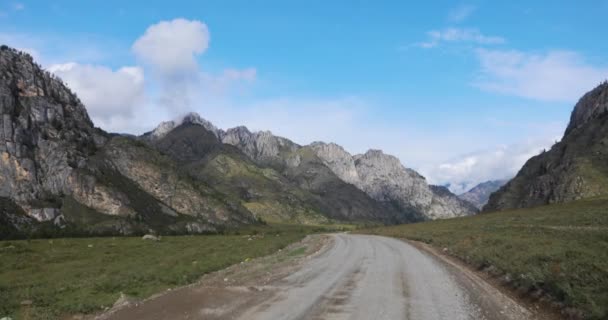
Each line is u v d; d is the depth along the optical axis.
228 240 77.06
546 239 31.98
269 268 30.05
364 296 17.89
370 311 15.05
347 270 27.20
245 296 18.22
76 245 70.69
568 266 19.28
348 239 72.00
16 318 16.61
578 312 14.26
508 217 104.88
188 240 82.31
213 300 17.45
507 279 21.56
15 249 59.50
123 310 16.61
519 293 18.73
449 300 17.08
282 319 13.91
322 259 35.69
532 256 23.77
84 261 45.03
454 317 14.26
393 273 25.38
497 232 50.16
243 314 14.76
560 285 16.41
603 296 14.54
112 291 22.17
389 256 36.72
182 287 22.48
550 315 14.91
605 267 18.19
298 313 14.78
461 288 20.00
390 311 15.05
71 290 23.23
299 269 28.56
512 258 24.86
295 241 71.62
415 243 54.91
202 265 32.22
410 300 17.05
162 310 15.95
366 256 37.16
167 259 39.53
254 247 52.72
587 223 55.84
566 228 47.88
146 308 16.50
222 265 33.06
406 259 33.94
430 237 59.19
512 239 35.06
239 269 30.45
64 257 49.97
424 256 36.53
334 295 18.19
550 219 73.12
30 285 28.45
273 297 17.88
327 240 70.94
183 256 41.53
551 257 22.42
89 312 17.36
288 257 39.69
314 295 18.23
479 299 17.41
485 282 22.11
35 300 20.25
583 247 24.81
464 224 95.19
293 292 19.06
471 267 28.39
